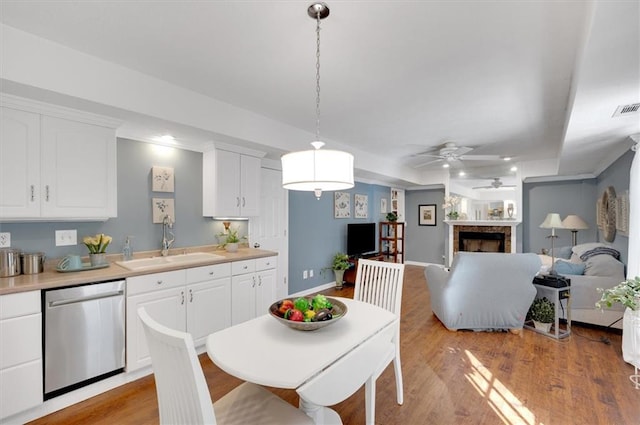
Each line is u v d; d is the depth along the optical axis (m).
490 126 3.52
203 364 2.68
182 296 2.62
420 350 2.98
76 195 2.25
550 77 2.28
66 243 2.50
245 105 2.92
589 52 1.48
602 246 4.26
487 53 1.96
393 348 2.00
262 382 1.14
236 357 1.30
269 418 1.28
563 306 3.62
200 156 3.40
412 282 5.91
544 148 4.64
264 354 1.33
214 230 3.55
